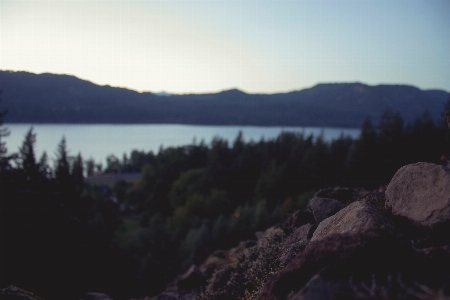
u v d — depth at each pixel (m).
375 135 48.12
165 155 81.50
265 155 65.75
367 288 2.37
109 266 14.79
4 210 12.80
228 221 30.78
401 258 2.66
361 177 45.34
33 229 12.77
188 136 165.38
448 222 3.19
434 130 43.38
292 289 2.82
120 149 122.19
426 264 2.63
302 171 51.78
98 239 16.34
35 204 14.37
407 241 2.87
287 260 4.80
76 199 38.47
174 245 28.08
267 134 169.38
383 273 2.54
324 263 2.75
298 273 2.86
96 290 12.54
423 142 42.72
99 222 26.48
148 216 47.81
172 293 7.39
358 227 3.25
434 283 2.46
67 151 48.19
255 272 5.65
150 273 17.06
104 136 149.50
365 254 2.67
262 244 6.91
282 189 49.28
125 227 44.38
